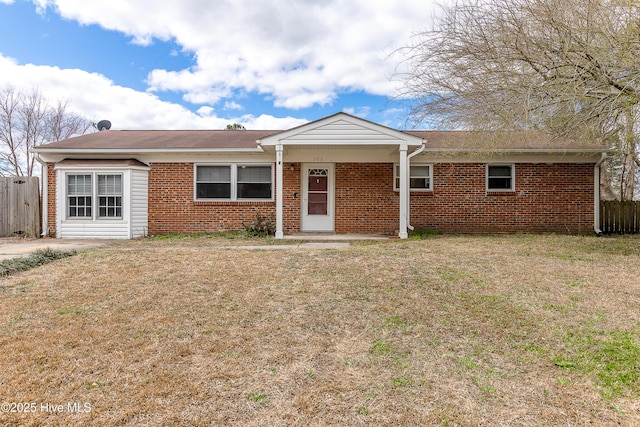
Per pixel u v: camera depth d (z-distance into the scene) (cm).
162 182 1170
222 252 748
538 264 622
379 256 690
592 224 1167
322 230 1198
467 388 258
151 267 609
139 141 1228
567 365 289
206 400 243
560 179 1170
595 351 311
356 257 682
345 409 234
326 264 625
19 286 501
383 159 1184
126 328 363
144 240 1027
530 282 511
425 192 1176
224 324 375
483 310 407
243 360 300
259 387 260
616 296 451
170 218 1172
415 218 1184
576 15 687
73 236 1096
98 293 473
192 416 226
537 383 264
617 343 324
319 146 1055
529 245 838
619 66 683
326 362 297
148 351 314
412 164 1177
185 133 1405
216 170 1186
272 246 854
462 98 848
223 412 230
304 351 316
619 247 806
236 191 1181
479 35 784
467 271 570
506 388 258
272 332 356
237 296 461
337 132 992
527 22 727
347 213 1191
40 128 2455
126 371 281
